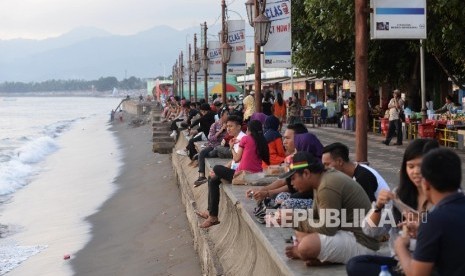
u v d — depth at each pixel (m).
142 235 15.48
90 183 26.61
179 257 12.71
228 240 9.59
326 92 45.28
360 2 8.16
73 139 54.72
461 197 3.89
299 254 5.75
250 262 7.81
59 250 15.27
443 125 19.77
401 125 20.98
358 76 8.22
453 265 3.80
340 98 37.78
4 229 18.17
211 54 30.67
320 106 35.50
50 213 20.36
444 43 18.09
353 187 5.73
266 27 15.31
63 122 86.50
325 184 5.72
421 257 3.86
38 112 130.62
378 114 27.20
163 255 13.16
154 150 30.70
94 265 13.59
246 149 10.48
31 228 18.22
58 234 17.09
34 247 15.80
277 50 15.94
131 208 19.58
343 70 28.06
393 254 5.03
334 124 34.25
